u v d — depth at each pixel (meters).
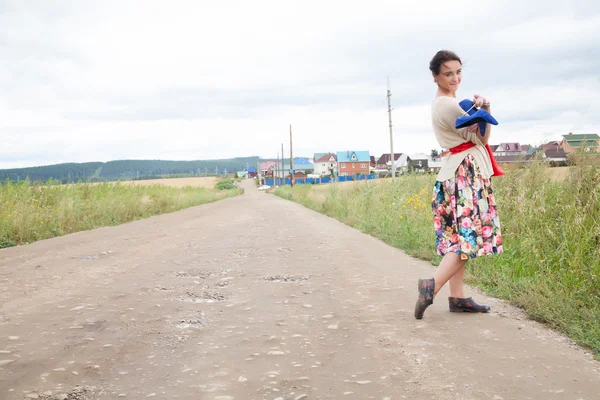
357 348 3.13
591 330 3.25
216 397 2.45
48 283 5.56
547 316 3.60
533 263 5.09
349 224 12.21
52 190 16.33
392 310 4.05
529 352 2.98
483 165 3.66
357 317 3.87
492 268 5.19
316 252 7.60
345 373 2.73
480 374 2.65
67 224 12.85
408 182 12.62
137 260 7.20
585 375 2.61
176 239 9.91
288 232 10.77
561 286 4.22
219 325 3.76
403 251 7.41
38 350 3.22
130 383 2.66
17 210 11.66
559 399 2.32
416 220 9.30
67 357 3.08
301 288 5.04
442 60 3.69
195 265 6.64
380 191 14.30
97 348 3.25
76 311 4.25
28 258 7.67
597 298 3.88
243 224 13.38
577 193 5.96
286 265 6.49
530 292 4.11
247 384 2.61
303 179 141.00
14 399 2.46
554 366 2.75
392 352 3.04
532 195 6.51
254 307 4.30
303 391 2.50
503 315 3.82
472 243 3.58
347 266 6.25
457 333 3.38
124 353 3.15
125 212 16.77
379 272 5.77
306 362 2.92
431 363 2.83
